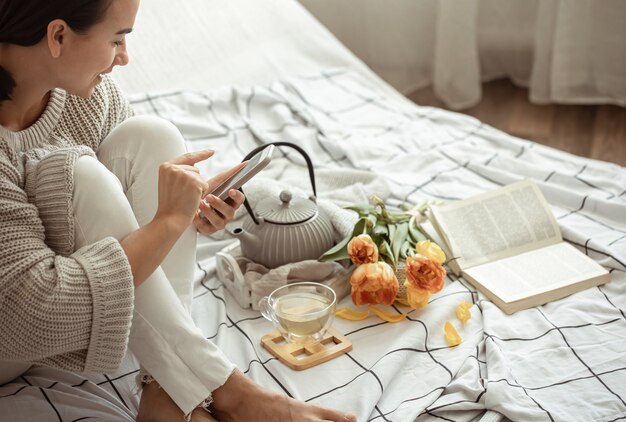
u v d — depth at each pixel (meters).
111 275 0.93
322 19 3.06
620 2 2.59
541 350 1.22
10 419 1.03
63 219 0.98
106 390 1.17
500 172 1.76
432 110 2.15
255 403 1.03
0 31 0.95
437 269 1.28
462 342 1.26
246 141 1.94
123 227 0.99
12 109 1.04
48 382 1.13
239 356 1.24
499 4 2.90
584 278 1.37
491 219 1.51
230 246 1.44
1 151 1.00
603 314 1.30
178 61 2.10
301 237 1.36
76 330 0.93
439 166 1.83
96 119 1.21
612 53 2.67
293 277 1.34
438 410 1.11
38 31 0.94
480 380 1.16
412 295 1.29
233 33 2.22
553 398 1.11
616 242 1.49
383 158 1.88
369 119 2.07
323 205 1.49
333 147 1.90
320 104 2.12
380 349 1.24
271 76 2.21
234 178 1.18
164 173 1.00
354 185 1.70
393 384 1.17
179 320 1.01
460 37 2.79
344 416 1.04
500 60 3.02
